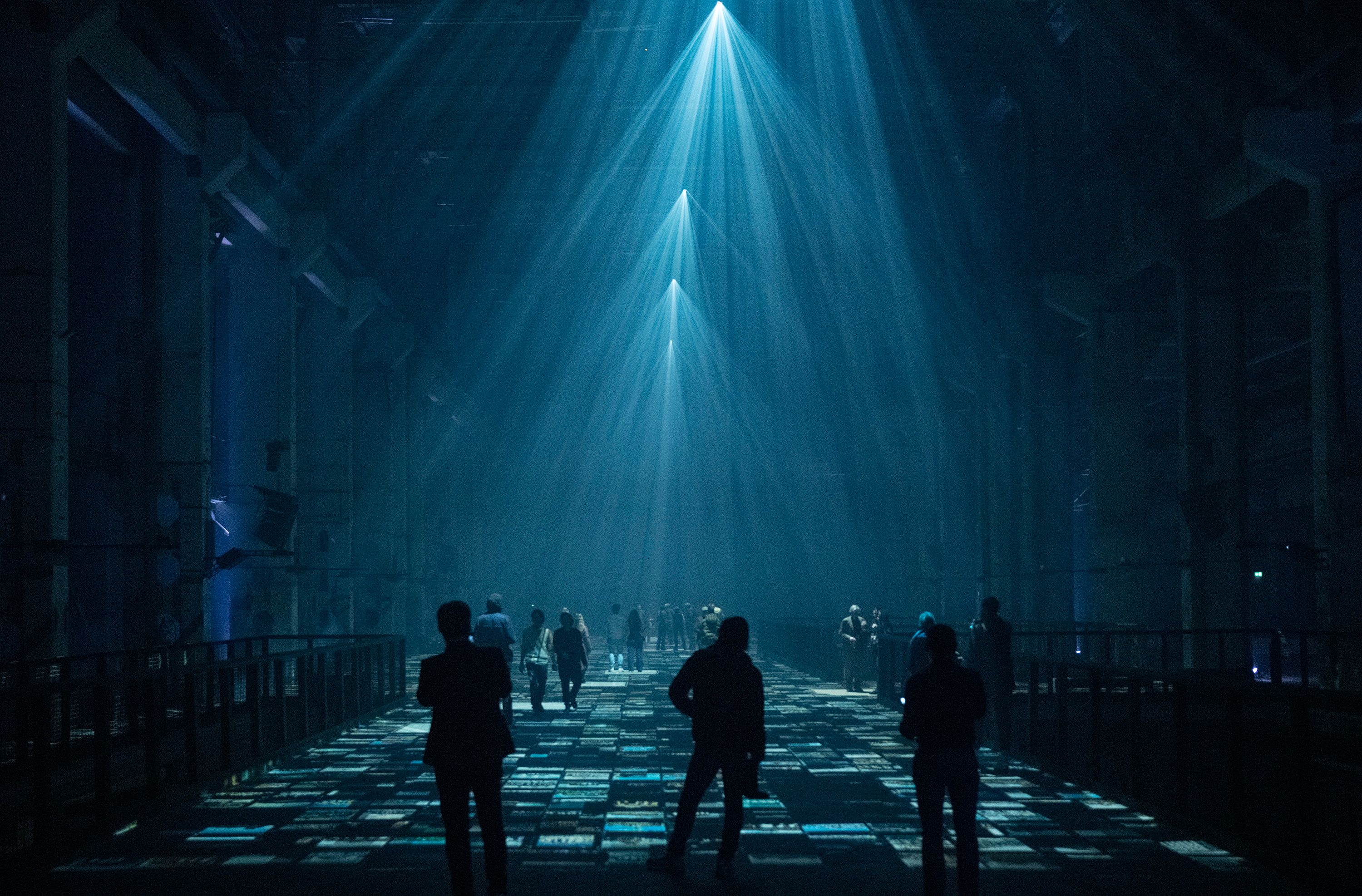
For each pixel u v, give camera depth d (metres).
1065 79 34.00
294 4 31.30
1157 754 10.98
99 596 25.84
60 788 10.90
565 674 21.44
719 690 8.31
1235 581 27.69
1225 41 24.45
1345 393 20.86
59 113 18.08
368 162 38.88
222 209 26.84
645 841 9.55
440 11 33.47
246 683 13.83
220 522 28.77
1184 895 7.68
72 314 24.14
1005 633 14.59
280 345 29.27
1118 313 33.03
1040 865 8.58
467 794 7.24
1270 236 27.23
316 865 8.66
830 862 8.77
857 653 26.06
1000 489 41.38
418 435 46.31
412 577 45.72
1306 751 7.98
